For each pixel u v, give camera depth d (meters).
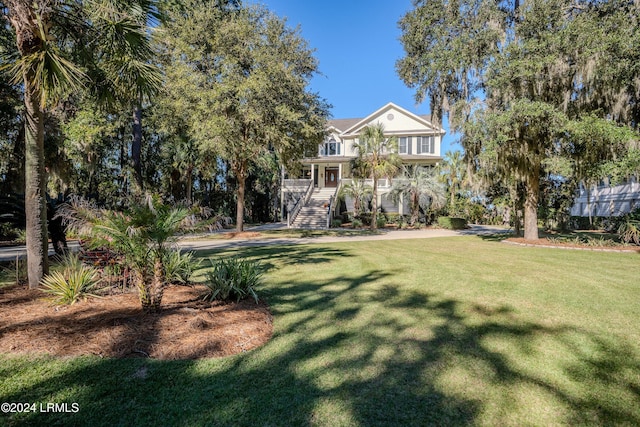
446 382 2.66
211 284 4.78
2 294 4.61
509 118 10.30
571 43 9.85
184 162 20.75
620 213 20.02
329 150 30.00
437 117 14.65
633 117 11.10
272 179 30.42
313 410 2.29
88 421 2.13
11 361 2.77
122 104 6.48
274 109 13.42
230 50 13.41
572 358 3.09
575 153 11.71
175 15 13.33
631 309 4.50
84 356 2.89
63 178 12.21
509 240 13.41
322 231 18.98
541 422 2.19
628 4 10.42
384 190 26.97
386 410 2.30
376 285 5.86
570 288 5.64
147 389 2.49
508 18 12.41
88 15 5.06
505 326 3.88
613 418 2.23
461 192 29.11
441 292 5.39
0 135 10.44
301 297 5.08
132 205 3.92
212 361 2.93
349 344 3.37
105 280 5.08
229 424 2.14
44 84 3.97
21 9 4.22
